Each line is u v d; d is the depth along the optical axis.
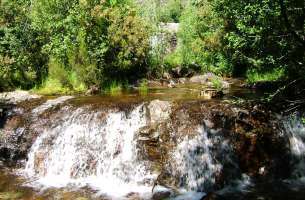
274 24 9.54
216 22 19.50
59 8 17.62
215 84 16.28
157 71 19.03
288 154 10.79
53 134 11.58
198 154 10.30
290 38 9.30
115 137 11.01
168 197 9.33
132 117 11.17
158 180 10.06
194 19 22.45
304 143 11.09
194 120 10.59
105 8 17.11
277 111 11.20
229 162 10.30
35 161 11.31
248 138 10.53
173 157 10.34
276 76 16.36
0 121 12.34
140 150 10.61
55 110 12.20
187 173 10.18
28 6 18.22
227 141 10.43
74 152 11.16
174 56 23.23
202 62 21.88
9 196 9.22
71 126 11.48
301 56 9.57
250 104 11.29
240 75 20.12
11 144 11.77
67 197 9.21
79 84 15.51
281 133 10.85
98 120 11.30
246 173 10.30
